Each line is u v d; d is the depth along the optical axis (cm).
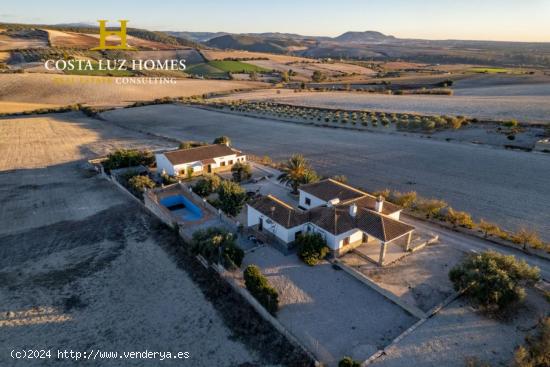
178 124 10188
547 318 2391
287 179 4719
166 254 3456
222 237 3147
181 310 2717
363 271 3012
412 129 8319
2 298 2877
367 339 2328
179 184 4947
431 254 3247
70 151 7425
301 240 3216
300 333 2377
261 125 9688
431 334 2325
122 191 5103
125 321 2627
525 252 3234
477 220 3941
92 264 3328
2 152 7312
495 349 2195
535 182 4966
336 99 13575
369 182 5178
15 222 4184
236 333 2480
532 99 11488
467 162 5900
